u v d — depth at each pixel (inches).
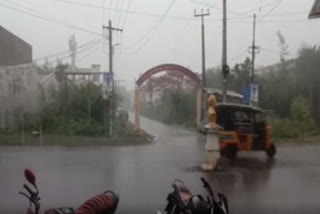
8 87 1160.8
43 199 390.3
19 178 498.9
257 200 388.8
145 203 369.4
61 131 1138.0
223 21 1139.3
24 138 1000.2
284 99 1483.8
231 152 688.4
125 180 490.0
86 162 642.2
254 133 711.1
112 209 140.5
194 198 155.4
